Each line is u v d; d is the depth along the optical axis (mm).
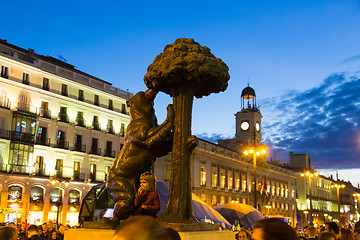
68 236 4531
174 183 4777
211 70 5039
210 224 4785
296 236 2336
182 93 5008
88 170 42969
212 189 46156
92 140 44281
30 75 38375
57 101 40750
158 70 4957
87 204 20359
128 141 4859
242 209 24094
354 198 119625
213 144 48406
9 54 37188
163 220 4594
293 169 81438
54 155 39562
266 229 2322
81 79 43875
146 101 5051
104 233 4340
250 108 63344
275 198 64062
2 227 4305
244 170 55281
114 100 47844
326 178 94938
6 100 36062
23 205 35781
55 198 38969
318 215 83938
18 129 36438
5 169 34906
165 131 4785
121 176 4766
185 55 4992
